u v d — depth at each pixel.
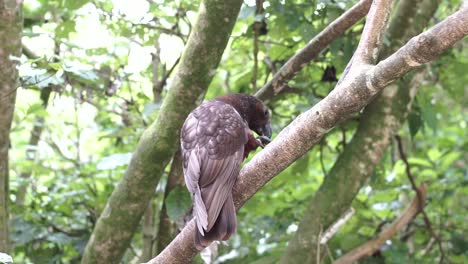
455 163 8.12
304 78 6.07
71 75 5.43
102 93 6.10
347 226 6.62
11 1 4.82
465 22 3.10
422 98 6.53
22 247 6.57
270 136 5.04
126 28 6.06
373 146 5.75
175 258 4.06
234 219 3.73
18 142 7.87
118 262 5.34
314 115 3.53
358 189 5.70
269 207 6.79
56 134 7.50
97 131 6.93
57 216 6.34
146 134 5.16
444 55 6.67
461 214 7.02
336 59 5.86
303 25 5.60
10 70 4.95
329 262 6.21
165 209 5.52
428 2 6.03
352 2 5.59
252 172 3.79
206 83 5.05
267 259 6.10
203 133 3.96
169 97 5.10
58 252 6.30
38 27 6.32
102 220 5.27
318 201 5.68
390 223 6.73
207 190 3.82
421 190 6.14
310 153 7.13
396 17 6.03
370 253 6.04
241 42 6.48
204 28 4.94
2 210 5.16
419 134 8.98
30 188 7.07
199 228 3.65
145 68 6.34
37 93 6.86
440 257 6.91
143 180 5.14
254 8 5.68
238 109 4.87
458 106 9.80
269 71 6.34
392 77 3.33
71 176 6.70
